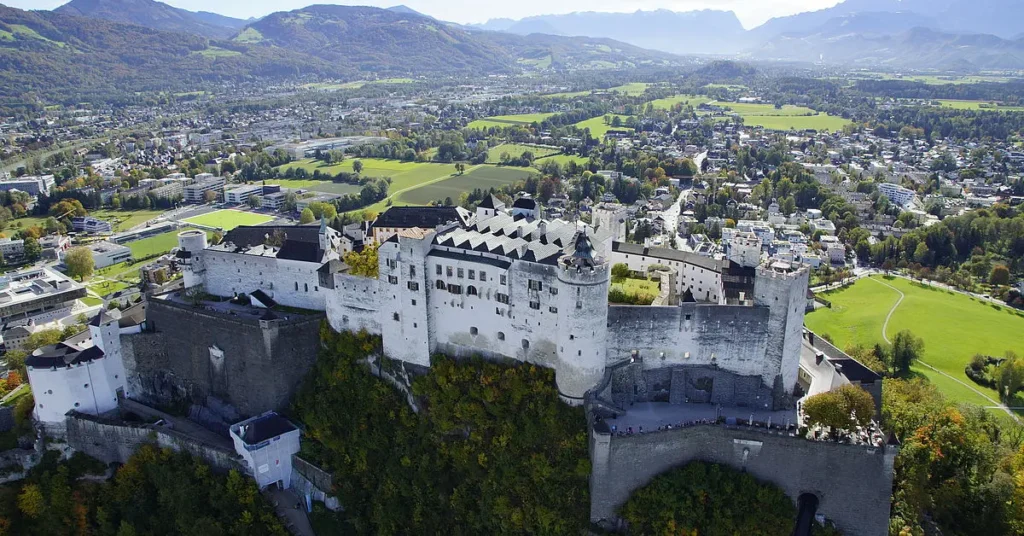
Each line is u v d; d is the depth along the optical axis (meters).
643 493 132.38
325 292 173.12
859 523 130.62
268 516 154.38
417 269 152.75
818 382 149.88
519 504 139.62
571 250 142.88
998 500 138.88
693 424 133.38
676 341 143.00
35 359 176.00
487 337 152.75
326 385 169.25
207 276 195.50
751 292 156.75
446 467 151.25
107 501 166.38
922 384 185.50
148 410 184.12
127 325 187.12
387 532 149.00
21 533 166.75
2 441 181.50
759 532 126.69
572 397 141.12
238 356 173.88
